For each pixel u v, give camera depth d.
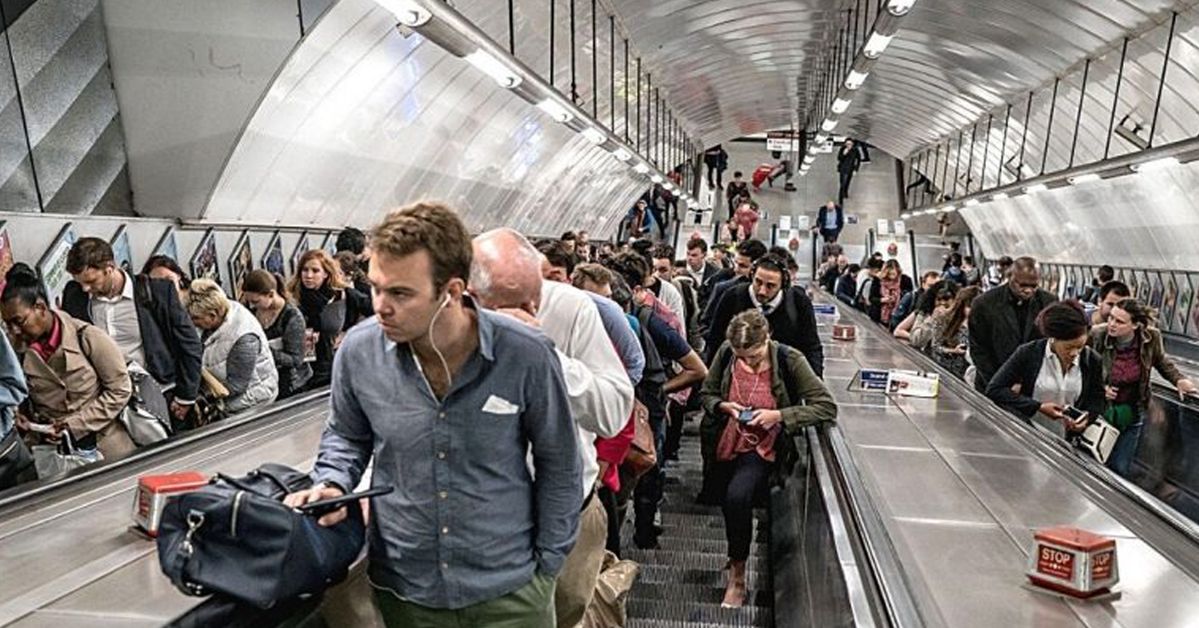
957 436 4.30
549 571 2.07
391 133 9.91
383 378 1.92
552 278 3.88
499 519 1.95
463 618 1.96
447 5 5.42
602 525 2.89
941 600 2.44
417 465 1.91
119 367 3.81
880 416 4.69
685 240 29.88
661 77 16.17
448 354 1.86
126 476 3.09
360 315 6.24
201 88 7.36
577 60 11.92
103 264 4.33
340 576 1.94
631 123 17.17
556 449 1.99
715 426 4.45
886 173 32.81
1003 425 4.43
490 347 1.87
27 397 3.67
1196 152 7.85
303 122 8.20
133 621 2.00
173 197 7.52
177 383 4.56
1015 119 15.55
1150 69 9.77
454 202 12.92
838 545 2.88
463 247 1.79
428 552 1.94
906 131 23.03
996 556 2.80
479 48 6.18
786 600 4.18
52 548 2.45
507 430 1.92
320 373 6.00
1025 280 5.52
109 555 2.39
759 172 32.06
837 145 32.22
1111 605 2.41
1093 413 4.56
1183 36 8.70
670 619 4.27
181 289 5.53
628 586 3.55
